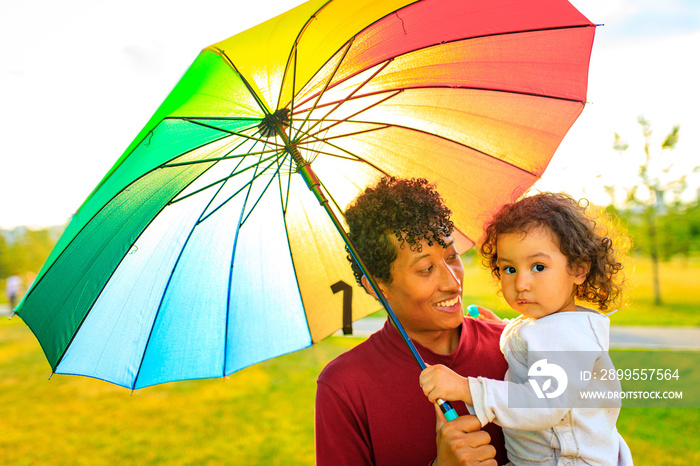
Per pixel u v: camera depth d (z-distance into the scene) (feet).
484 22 5.36
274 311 6.24
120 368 5.21
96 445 22.58
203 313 5.73
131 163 4.30
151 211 4.95
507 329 5.69
